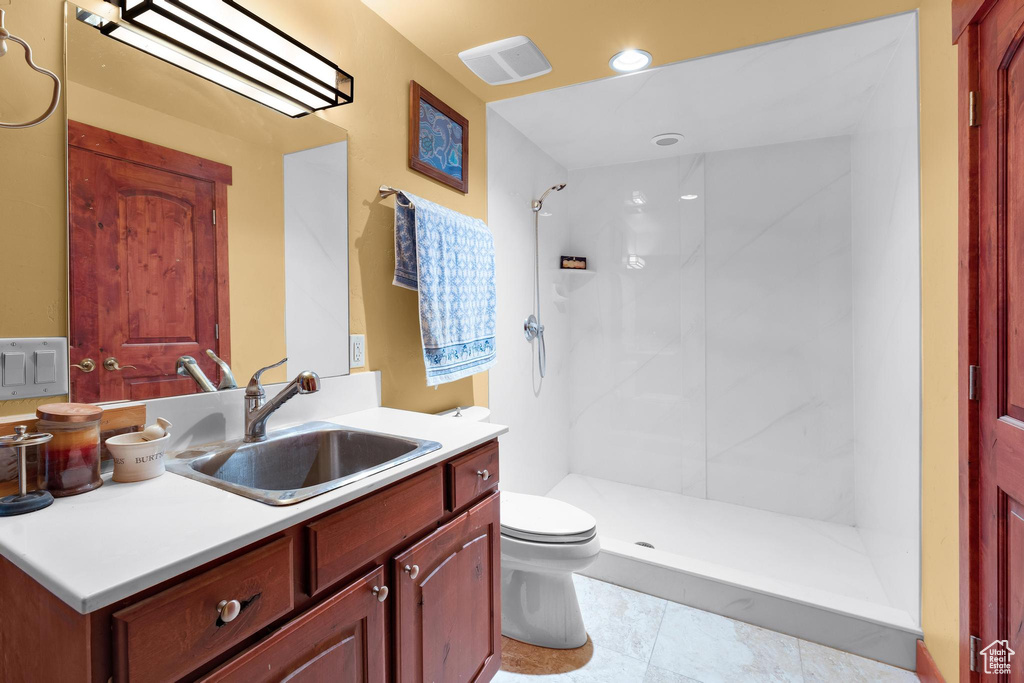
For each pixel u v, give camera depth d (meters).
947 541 1.45
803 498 2.80
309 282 1.46
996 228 1.13
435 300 1.72
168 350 1.12
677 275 3.09
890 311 2.01
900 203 1.87
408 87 1.87
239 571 0.72
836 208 2.71
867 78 2.12
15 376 0.89
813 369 2.77
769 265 2.86
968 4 1.20
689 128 2.65
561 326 3.29
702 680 1.59
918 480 1.67
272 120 1.36
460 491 1.24
